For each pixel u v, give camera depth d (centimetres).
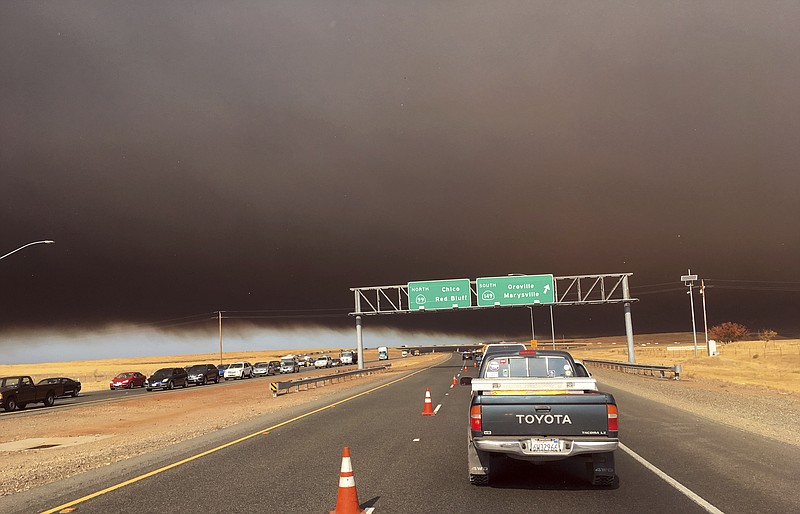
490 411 777
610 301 5538
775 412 1933
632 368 4700
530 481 882
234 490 843
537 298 5481
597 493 795
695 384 3366
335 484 873
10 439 1912
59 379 4116
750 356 7225
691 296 8194
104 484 927
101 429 2147
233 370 6675
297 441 1366
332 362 10162
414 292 5634
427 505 736
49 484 972
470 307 5534
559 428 763
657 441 1266
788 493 782
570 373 987
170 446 1397
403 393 2933
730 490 802
